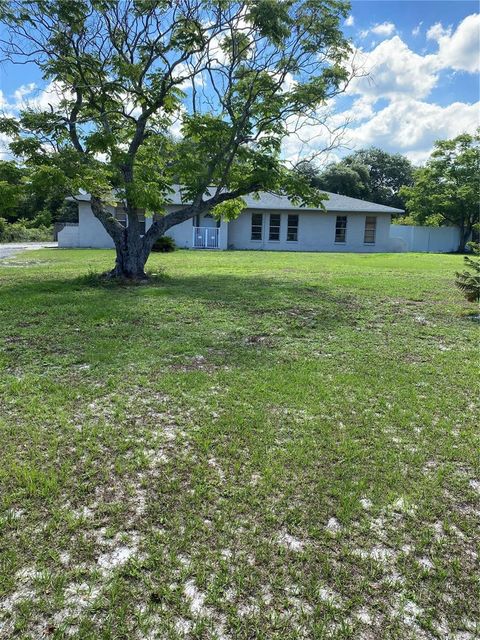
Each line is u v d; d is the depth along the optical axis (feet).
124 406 11.49
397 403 11.96
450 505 7.79
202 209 34.53
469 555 6.66
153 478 8.36
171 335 18.33
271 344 17.40
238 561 6.40
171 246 67.05
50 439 9.71
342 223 82.84
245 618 5.51
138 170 33.60
